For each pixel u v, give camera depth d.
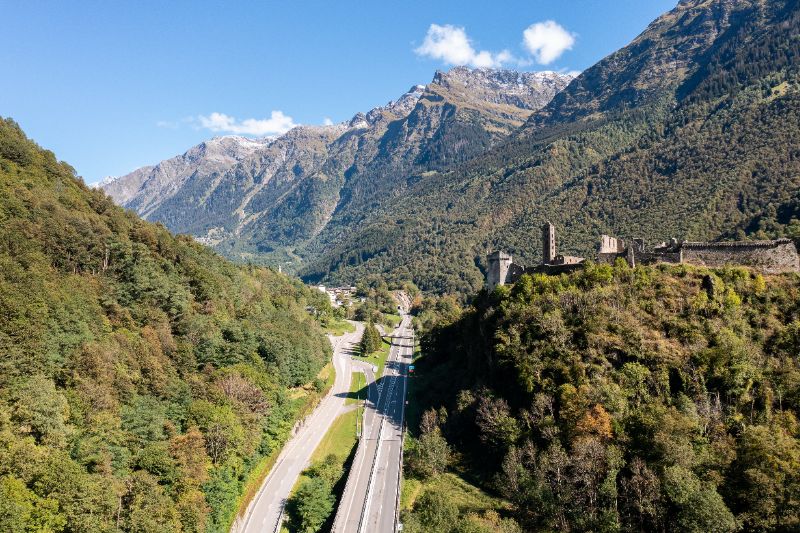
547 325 91.38
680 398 74.12
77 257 104.56
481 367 109.44
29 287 81.06
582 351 86.62
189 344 107.38
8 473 55.47
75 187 135.50
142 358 90.31
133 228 133.62
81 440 65.94
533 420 84.06
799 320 82.81
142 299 108.94
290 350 133.88
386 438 112.19
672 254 99.88
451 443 100.62
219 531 74.38
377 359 196.38
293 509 86.06
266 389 109.00
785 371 75.31
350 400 143.00
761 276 90.31
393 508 80.75
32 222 101.56
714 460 64.75
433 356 164.12
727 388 75.50
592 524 64.50
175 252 138.25
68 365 76.94
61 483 56.88
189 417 85.06
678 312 86.75
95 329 88.81
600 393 78.19
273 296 194.00
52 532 53.78
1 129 128.12
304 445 111.56
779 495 57.28
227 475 81.19
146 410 78.50
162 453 73.50
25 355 70.88
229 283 158.00
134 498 65.44
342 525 76.06
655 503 61.91
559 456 72.38
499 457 87.69
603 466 68.69
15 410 62.28
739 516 57.53
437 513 74.38
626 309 89.25
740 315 84.69
